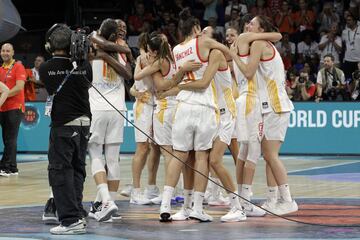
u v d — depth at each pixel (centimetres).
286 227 754
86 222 789
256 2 2039
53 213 795
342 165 1470
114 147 848
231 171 1354
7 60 1331
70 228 716
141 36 965
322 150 1673
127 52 856
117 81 848
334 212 859
